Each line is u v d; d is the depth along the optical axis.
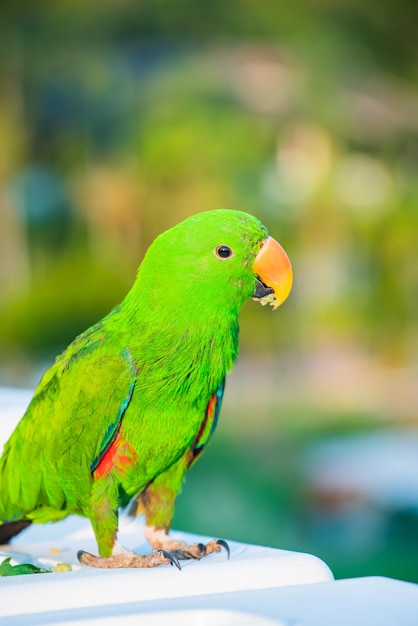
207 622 2.40
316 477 12.96
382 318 21.83
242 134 22.09
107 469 3.34
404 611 2.36
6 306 20.16
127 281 20.89
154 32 23.23
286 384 20.56
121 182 22.14
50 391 3.40
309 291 21.98
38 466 3.40
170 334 3.35
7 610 2.53
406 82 23.66
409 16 22.69
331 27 22.91
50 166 22.38
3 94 21.95
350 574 9.57
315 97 23.06
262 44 24.25
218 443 15.43
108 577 2.69
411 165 23.67
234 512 11.70
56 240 21.97
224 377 3.54
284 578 2.86
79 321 19.56
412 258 22.14
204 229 3.38
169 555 3.03
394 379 20.66
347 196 22.70
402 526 10.94
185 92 22.47
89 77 22.31
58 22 22.14
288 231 22.06
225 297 3.40
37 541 3.87
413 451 14.26
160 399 3.34
